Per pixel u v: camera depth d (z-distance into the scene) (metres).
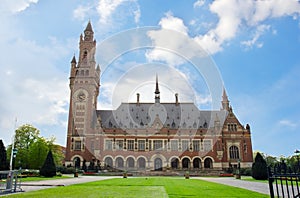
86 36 69.69
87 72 66.50
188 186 19.92
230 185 21.53
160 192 14.59
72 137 62.69
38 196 12.23
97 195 12.80
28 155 53.78
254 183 24.75
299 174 6.54
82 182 24.92
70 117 64.12
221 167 61.38
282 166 7.18
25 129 56.56
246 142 64.12
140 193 13.97
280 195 13.50
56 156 58.62
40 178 31.73
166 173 53.16
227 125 65.38
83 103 64.62
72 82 66.50
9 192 15.12
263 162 33.31
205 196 12.79
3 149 38.28
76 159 61.91
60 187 18.36
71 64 68.62
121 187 18.34
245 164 62.28
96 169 56.59
